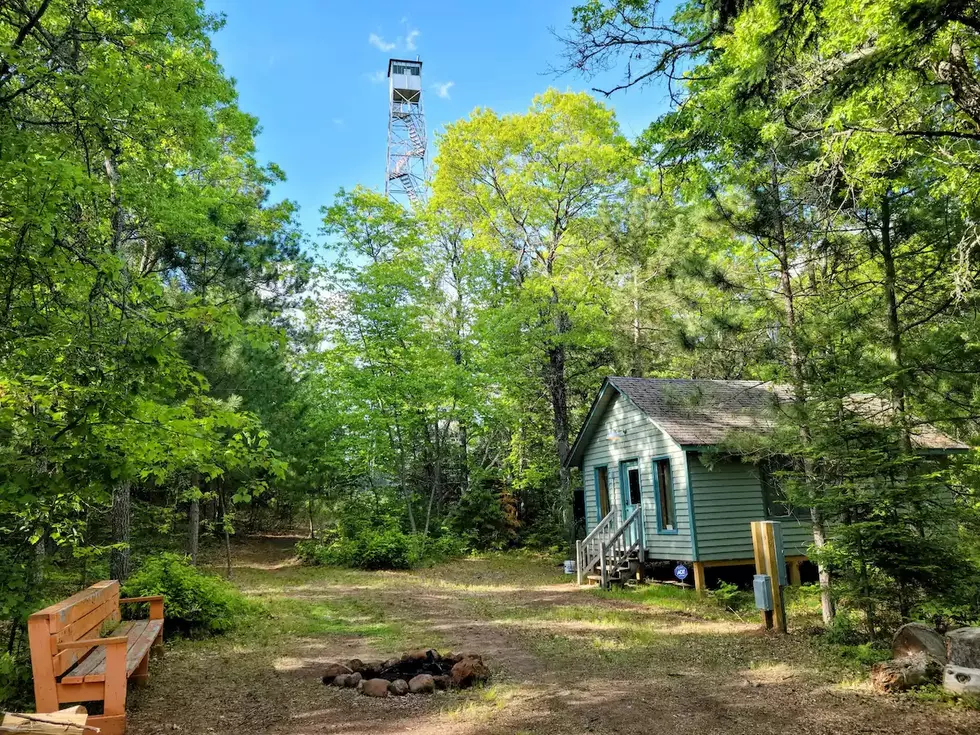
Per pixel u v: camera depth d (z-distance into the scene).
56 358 5.12
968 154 7.50
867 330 8.91
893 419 8.54
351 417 20.77
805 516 13.84
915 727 5.03
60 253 5.32
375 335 22.17
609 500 17.11
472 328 22.86
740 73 7.45
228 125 11.82
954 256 8.08
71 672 5.08
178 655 7.70
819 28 6.75
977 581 7.76
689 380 15.62
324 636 8.98
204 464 5.93
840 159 7.79
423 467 25.31
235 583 15.12
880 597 7.99
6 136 5.16
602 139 21.55
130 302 5.86
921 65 7.09
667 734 4.89
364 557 19.11
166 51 9.04
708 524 13.41
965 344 8.22
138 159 8.85
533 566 19.89
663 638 8.68
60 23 7.39
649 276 19.66
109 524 12.17
